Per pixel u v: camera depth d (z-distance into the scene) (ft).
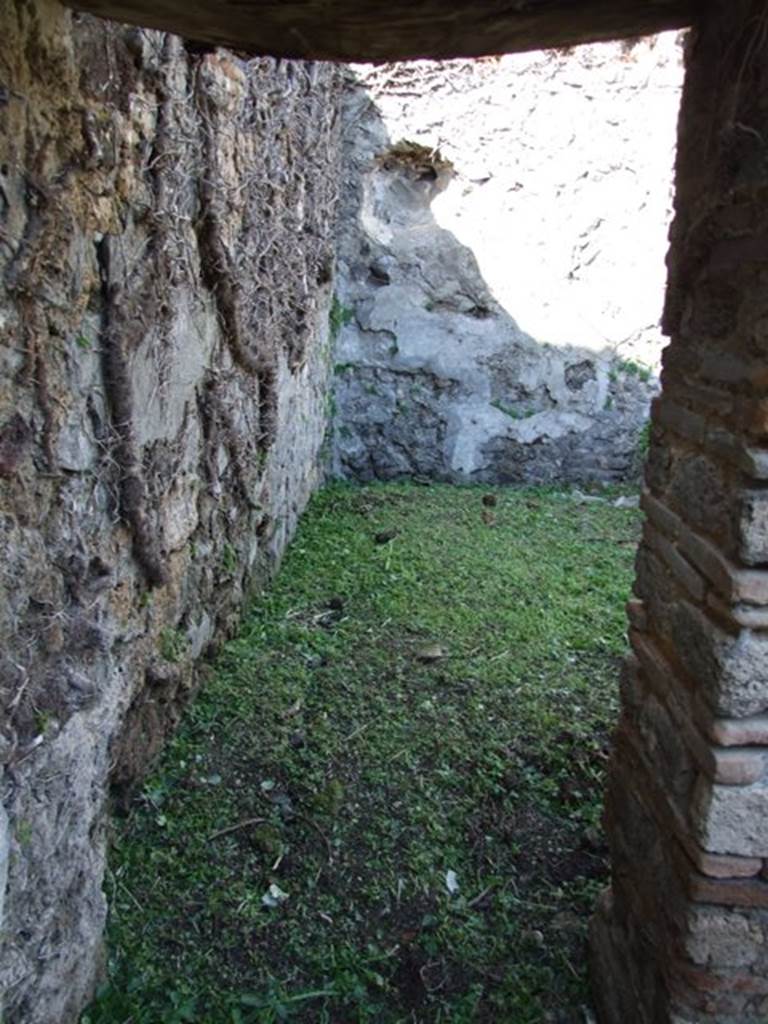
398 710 10.25
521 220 18.60
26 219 4.92
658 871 5.49
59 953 5.62
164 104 7.28
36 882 5.20
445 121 17.97
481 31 5.01
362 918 7.25
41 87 4.99
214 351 9.82
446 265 18.94
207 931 6.99
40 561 5.23
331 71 16.08
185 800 8.44
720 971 5.04
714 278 5.01
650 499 5.94
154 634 8.28
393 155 18.37
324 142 15.83
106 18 5.13
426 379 19.66
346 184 18.44
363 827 8.28
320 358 17.65
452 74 17.66
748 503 4.38
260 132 10.98
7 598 4.80
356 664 11.32
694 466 5.18
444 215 18.72
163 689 8.68
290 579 13.93
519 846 8.12
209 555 10.15
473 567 14.71
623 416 19.79
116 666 6.94
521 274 18.93
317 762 9.16
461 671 11.21
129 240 6.77
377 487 19.62
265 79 10.99
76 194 5.59
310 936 7.04
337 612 12.87
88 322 6.09
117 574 6.98
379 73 17.65
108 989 6.33
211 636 10.57
